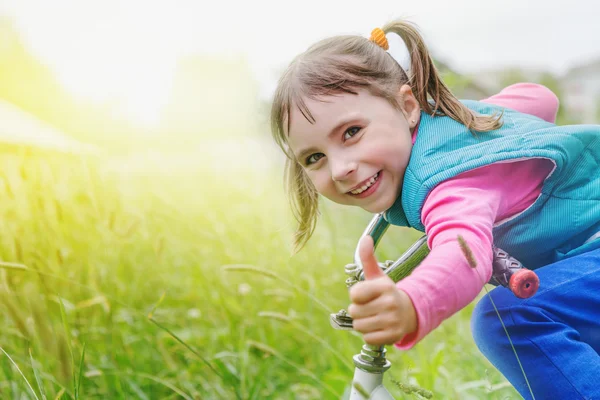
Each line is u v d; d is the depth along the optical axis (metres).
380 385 1.12
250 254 2.99
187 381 2.13
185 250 3.03
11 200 2.38
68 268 2.42
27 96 11.67
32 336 1.91
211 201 4.17
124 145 9.11
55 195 2.53
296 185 1.55
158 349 2.30
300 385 2.15
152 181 4.58
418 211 1.20
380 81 1.29
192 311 2.61
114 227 2.51
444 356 2.17
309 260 2.92
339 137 1.23
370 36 1.42
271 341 2.39
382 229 1.32
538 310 1.24
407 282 0.94
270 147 4.71
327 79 1.24
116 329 2.26
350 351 2.11
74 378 1.53
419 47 1.38
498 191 1.21
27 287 1.98
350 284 1.13
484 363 2.08
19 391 1.79
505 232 1.29
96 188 2.64
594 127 1.37
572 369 1.18
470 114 1.35
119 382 1.91
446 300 0.95
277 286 2.72
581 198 1.29
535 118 1.48
